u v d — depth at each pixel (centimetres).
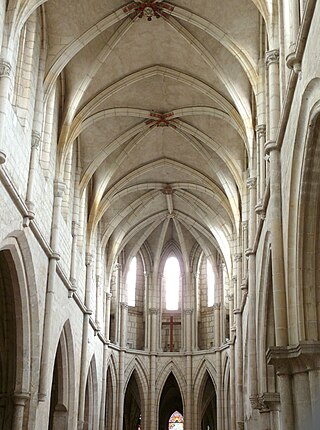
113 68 2806
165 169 3838
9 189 1833
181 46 2720
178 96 3095
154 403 4269
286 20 1784
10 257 2058
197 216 4275
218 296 4344
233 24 2427
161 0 2450
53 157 2600
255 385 2502
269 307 2203
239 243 3369
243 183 3144
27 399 2203
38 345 2277
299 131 1492
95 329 3609
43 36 2405
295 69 1466
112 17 2466
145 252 4622
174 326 4569
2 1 1834
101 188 3500
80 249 3241
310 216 1546
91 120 2998
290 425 1528
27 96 2128
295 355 1547
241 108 2666
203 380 4306
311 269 1578
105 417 4225
